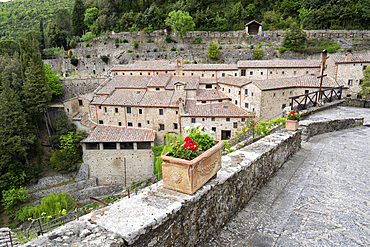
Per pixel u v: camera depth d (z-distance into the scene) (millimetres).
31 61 43844
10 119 36344
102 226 3424
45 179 38062
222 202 5508
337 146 11977
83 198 36906
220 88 47969
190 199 4312
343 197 6926
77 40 90125
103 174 38906
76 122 44656
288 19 78625
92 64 74438
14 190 34094
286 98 40938
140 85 47812
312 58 61844
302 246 4918
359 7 68125
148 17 87000
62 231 3303
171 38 75062
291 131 11078
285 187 7695
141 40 77938
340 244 4941
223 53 66688
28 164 37812
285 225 5680
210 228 5141
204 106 42688
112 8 96312
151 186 4887
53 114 51031
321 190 7398
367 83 42906
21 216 31188
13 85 44281
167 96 44125
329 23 73625
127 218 3613
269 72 46469
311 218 5926
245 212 6312
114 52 75750
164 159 4543
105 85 49719
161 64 55469
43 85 44125
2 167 35031
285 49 63406
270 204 6684
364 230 5391
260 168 7473
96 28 88250
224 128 40281
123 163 38500
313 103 20906
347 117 17359
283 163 9680
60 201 28406
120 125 44469
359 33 64812
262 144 8711
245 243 5055
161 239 3762
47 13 131375
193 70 50719
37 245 2984
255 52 64125
